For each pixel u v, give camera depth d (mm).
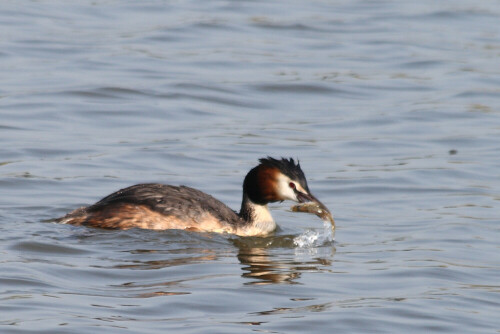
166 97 22359
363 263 12812
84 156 18188
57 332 9914
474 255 13258
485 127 20969
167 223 13883
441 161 18672
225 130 20375
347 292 11547
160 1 31969
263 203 14523
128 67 24484
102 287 11375
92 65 24484
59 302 10781
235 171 17688
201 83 23469
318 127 20812
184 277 11883
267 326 10289
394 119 21422
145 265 12320
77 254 12656
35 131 19609
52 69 23984
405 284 11914
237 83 23672
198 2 32188
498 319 10781
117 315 10461
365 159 18766
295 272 12320
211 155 18562
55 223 14039
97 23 28938
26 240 13078
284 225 15016
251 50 26797
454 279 12172
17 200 15570
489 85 24094
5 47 25625
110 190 16328
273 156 18625
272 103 22500
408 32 29203
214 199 14648
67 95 21969
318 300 11211
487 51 27219
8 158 17859
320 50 27156
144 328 10109
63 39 26828
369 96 23234
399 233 14430
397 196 16641
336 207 16000
